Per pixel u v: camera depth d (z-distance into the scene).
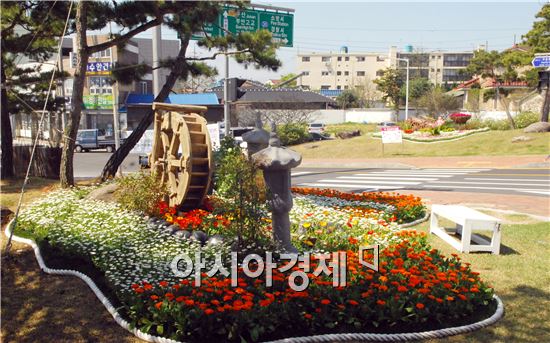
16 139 36.47
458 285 5.62
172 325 5.05
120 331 5.22
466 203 12.21
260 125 9.58
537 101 39.06
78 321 5.46
